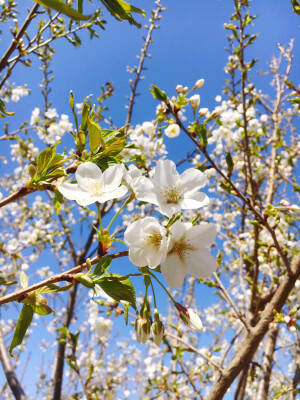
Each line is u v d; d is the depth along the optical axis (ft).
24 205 20.36
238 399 10.89
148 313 3.87
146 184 3.93
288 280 8.50
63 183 3.75
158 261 3.56
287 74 17.33
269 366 12.21
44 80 18.79
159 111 6.79
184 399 16.60
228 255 20.52
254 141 12.68
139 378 23.99
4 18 11.39
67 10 1.78
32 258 19.21
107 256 3.51
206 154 7.08
